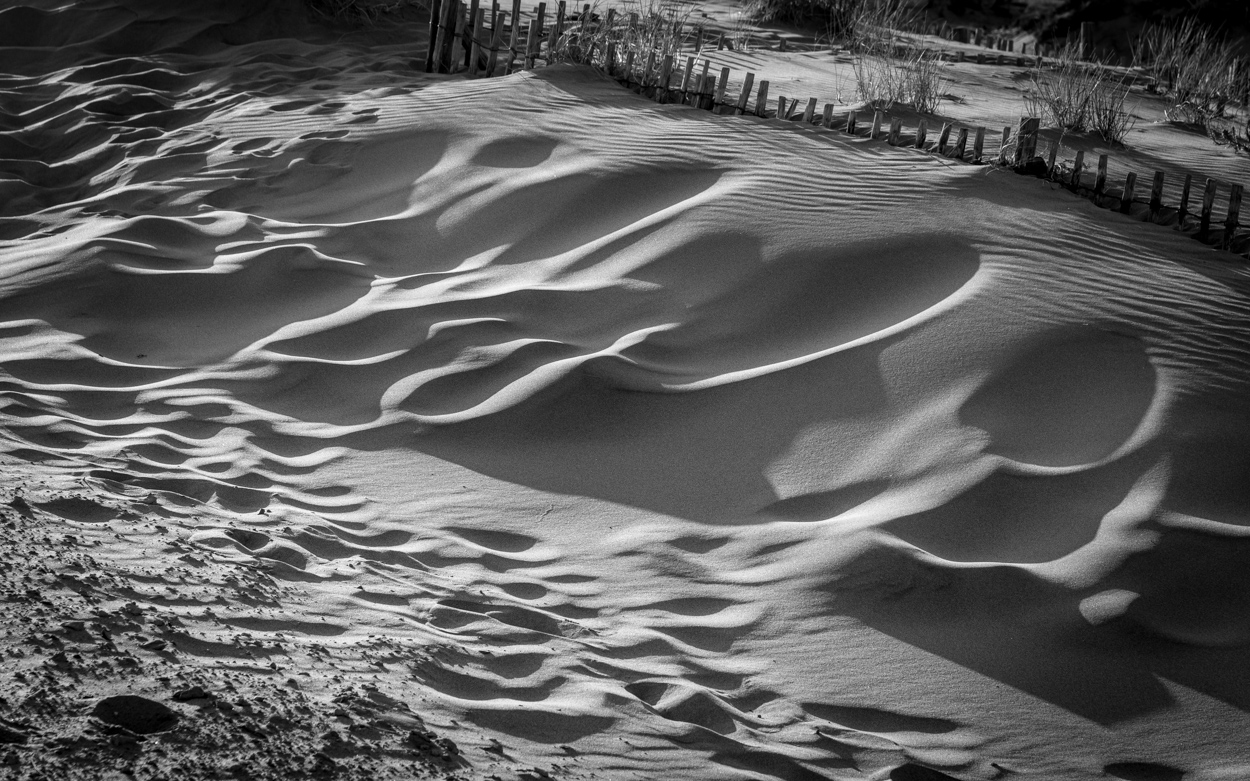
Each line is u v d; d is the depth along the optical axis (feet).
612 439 15.92
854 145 24.81
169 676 8.66
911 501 14.26
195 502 13.41
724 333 18.15
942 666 11.98
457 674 10.30
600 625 12.19
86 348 17.48
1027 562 13.47
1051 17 61.62
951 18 65.36
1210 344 17.25
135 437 15.08
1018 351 16.72
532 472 15.33
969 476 14.51
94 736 7.48
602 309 18.69
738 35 40.37
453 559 13.16
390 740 8.47
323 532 13.20
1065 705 11.59
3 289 18.76
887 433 15.56
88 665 8.52
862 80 33.55
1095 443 15.24
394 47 34.68
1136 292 18.61
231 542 12.25
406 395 16.67
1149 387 16.16
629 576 13.23
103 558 10.91
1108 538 13.60
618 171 22.77
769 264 19.34
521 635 11.46
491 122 25.63
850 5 44.06
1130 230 21.20
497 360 17.28
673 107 27.32
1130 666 12.16
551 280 19.71
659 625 12.27
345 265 20.44
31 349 17.11
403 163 24.53
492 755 8.79
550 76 28.73
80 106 28.40
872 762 10.35
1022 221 20.88
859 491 14.69
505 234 21.48
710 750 9.93
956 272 19.08
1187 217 22.07
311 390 16.92
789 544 13.76
